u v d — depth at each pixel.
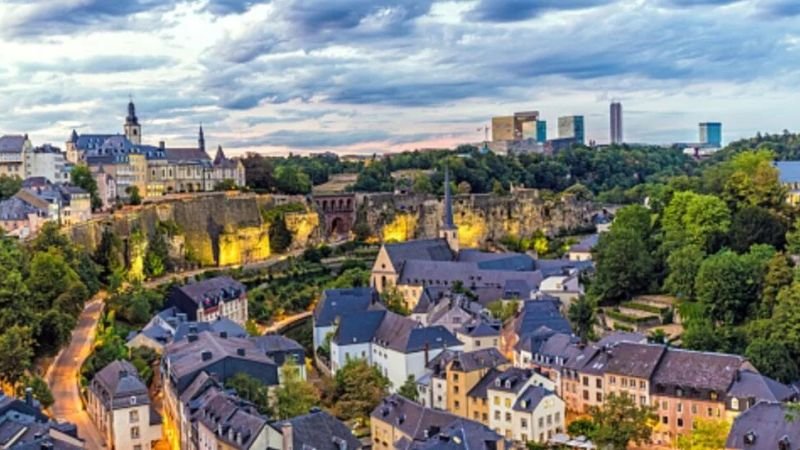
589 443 173.50
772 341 196.38
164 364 198.38
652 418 174.75
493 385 190.00
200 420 156.88
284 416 172.12
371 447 179.75
